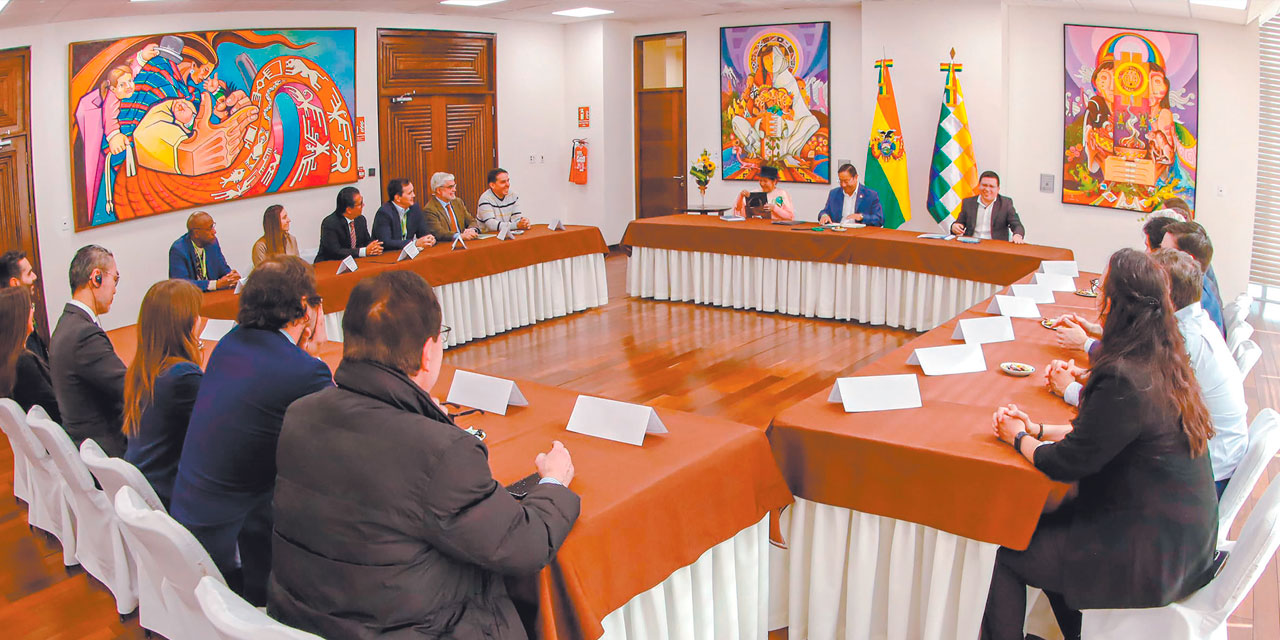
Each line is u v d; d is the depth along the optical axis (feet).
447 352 21.06
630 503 7.50
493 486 6.13
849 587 9.24
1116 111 25.61
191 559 6.93
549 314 24.03
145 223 22.54
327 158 27.48
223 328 13.93
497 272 22.13
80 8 17.95
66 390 10.58
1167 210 15.65
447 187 23.30
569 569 6.85
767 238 23.75
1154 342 7.45
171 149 22.91
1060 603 8.90
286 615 6.24
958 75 27.45
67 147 20.16
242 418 7.80
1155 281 7.50
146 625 9.74
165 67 22.53
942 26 27.58
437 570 5.99
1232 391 8.91
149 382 8.96
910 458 8.58
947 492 8.43
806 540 9.48
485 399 9.85
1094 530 7.71
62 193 20.16
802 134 31.86
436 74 30.45
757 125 32.60
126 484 8.29
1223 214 24.54
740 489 8.66
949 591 8.73
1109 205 26.18
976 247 20.65
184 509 8.06
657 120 34.83
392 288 6.17
